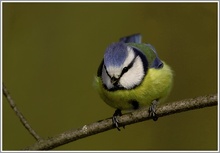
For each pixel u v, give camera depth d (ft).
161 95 9.37
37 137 9.20
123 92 9.33
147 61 9.36
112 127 9.22
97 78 9.37
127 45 9.37
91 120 9.78
